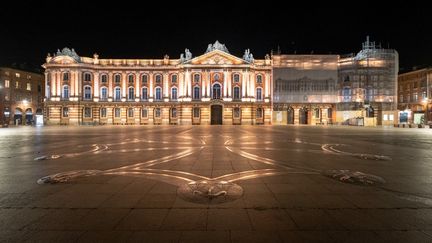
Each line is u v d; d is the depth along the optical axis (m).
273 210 7.86
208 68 79.69
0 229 6.69
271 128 57.19
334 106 80.25
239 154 17.98
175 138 30.59
